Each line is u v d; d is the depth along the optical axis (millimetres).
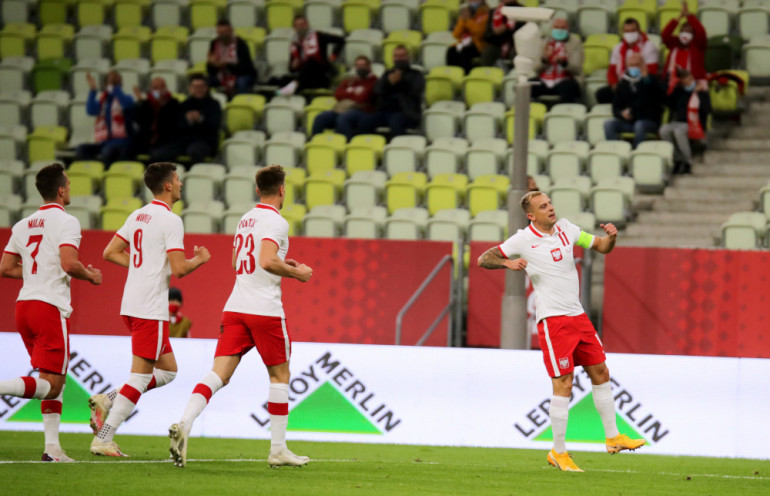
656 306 41156
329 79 61031
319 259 43094
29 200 56438
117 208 50844
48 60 66500
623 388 31000
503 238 46406
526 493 19484
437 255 42438
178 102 56719
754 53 56188
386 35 65125
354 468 23266
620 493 20000
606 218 48062
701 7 59000
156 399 31750
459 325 41625
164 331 23750
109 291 43688
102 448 24062
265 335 21672
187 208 52312
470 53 59281
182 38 67062
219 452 27219
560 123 53594
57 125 62969
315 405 31734
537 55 37688
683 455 30656
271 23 67125
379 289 42750
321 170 54406
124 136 57812
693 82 50562
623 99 51875
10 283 43938
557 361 23953
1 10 71062
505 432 31250
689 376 30938
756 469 27203
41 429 31781
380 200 51906
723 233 45312
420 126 57469
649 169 50031
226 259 43375
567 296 23984
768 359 30750
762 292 40656
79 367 31844
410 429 31484
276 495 18062
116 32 69438
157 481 19359
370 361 31766
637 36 53219
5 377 31547
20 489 17906
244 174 54875
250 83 61594
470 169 52812
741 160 51812
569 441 30969
